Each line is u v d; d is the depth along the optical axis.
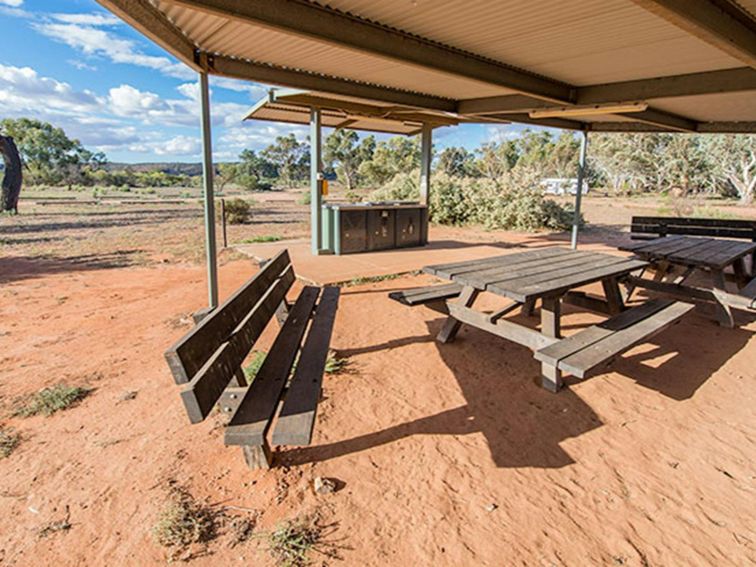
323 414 2.79
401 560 1.73
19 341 4.06
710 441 2.57
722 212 18.12
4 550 1.74
